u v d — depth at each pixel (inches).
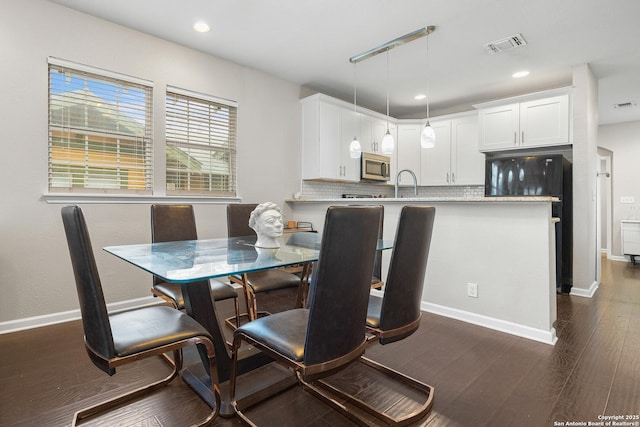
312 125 168.7
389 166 200.7
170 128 131.4
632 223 225.8
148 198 123.6
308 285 99.7
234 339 61.3
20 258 99.7
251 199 154.5
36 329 99.9
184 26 117.3
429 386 68.9
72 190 110.2
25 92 99.8
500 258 101.6
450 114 197.5
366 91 182.7
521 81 167.2
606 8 103.7
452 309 111.9
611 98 186.9
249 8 106.1
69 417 60.1
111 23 114.3
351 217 47.8
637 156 232.2
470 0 100.9
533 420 59.9
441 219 114.6
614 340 94.7
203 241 97.5
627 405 64.0
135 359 51.2
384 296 60.9
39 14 101.4
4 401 64.7
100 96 114.5
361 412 62.4
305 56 140.8
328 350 50.1
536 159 149.3
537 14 107.7
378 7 104.9
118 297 118.5
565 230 148.6
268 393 67.5
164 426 58.1
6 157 97.3
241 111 150.3
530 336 95.4
